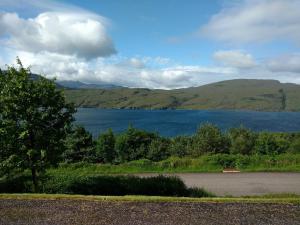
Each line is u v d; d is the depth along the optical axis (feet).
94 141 124.67
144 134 123.85
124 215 43.62
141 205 47.78
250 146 114.93
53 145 60.18
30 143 58.54
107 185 63.36
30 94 57.06
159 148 117.60
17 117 57.47
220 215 43.83
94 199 50.62
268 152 111.96
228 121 490.90
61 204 48.34
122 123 442.50
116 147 119.75
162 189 62.95
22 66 59.06
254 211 45.52
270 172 90.63
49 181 63.87
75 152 117.70
